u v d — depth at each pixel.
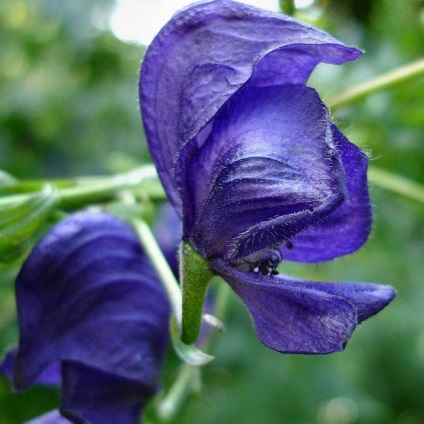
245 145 0.07
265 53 0.07
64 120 0.23
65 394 0.09
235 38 0.07
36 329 0.09
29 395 0.17
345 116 0.16
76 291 0.09
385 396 0.20
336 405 0.22
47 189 0.10
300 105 0.07
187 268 0.08
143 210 0.11
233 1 0.08
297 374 0.19
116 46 0.24
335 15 0.18
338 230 0.08
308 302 0.07
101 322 0.09
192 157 0.08
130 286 0.10
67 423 0.10
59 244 0.09
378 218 0.19
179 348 0.08
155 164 0.08
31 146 0.23
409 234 0.19
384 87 0.13
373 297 0.08
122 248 0.10
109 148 0.22
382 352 0.20
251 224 0.07
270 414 0.18
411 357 0.20
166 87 0.08
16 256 0.10
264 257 0.08
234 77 0.07
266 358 0.19
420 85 0.16
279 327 0.07
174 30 0.08
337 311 0.07
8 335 0.17
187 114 0.08
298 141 0.07
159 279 0.10
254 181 0.07
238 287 0.08
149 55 0.08
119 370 0.09
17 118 0.23
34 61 0.24
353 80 0.17
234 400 0.18
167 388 0.14
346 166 0.08
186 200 0.08
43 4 0.24
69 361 0.09
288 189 0.07
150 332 0.10
